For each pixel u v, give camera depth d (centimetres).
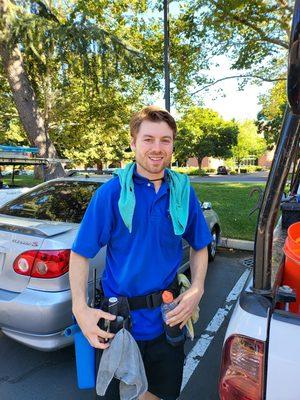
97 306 183
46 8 1029
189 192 177
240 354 133
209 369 306
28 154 663
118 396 175
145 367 179
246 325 133
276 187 125
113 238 168
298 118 113
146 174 168
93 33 980
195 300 173
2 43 914
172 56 1253
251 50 1190
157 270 169
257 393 129
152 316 171
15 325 274
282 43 1088
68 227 305
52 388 275
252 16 1041
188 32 1202
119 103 1429
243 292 146
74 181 418
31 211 366
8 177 1427
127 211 160
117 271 170
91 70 1064
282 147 119
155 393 185
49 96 1478
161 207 167
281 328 128
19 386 277
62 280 271
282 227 262
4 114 1709
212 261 602
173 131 169
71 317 276
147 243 165
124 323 162
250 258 620
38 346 271
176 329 168
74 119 1656
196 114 1705
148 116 164
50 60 1058
